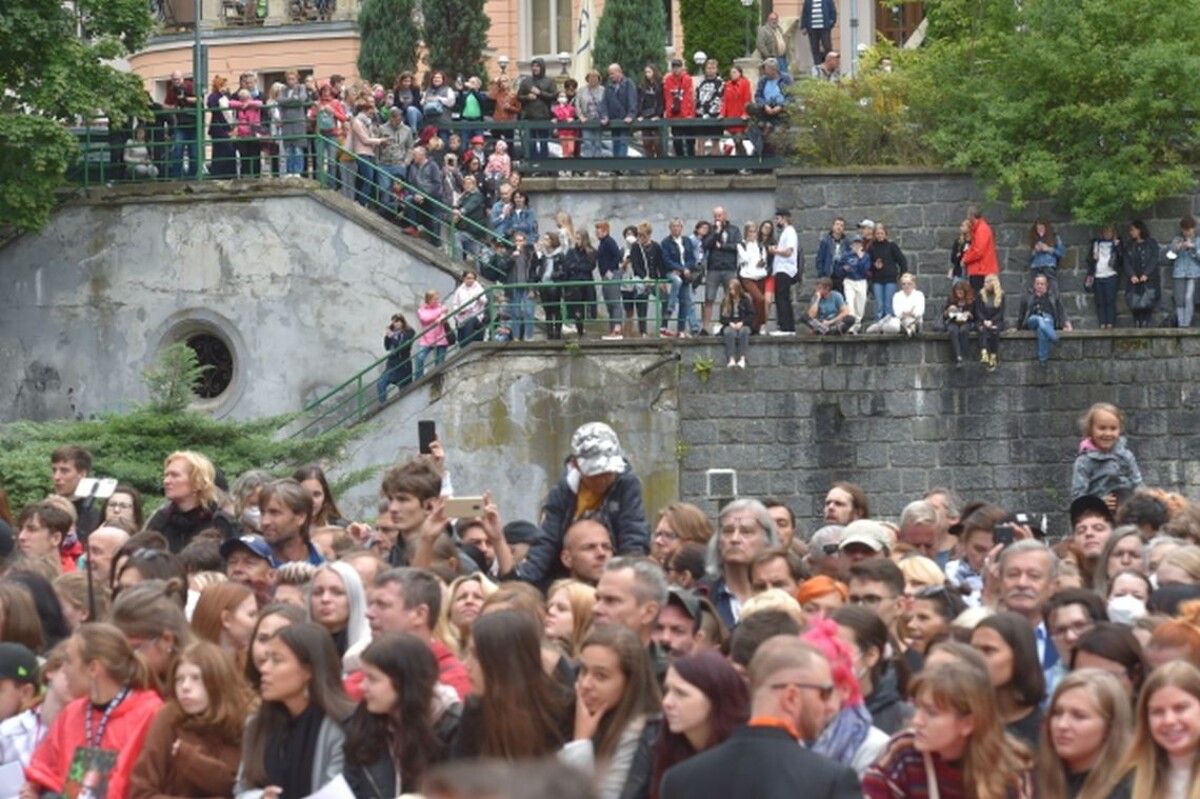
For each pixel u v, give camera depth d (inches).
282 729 836.0
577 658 888.9
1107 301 2716.5
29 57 2728.8
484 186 2842.0
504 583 1000.2
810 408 2645.2
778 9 3535.9
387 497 1124.5
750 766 690.8
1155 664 836.0
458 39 3447.3
